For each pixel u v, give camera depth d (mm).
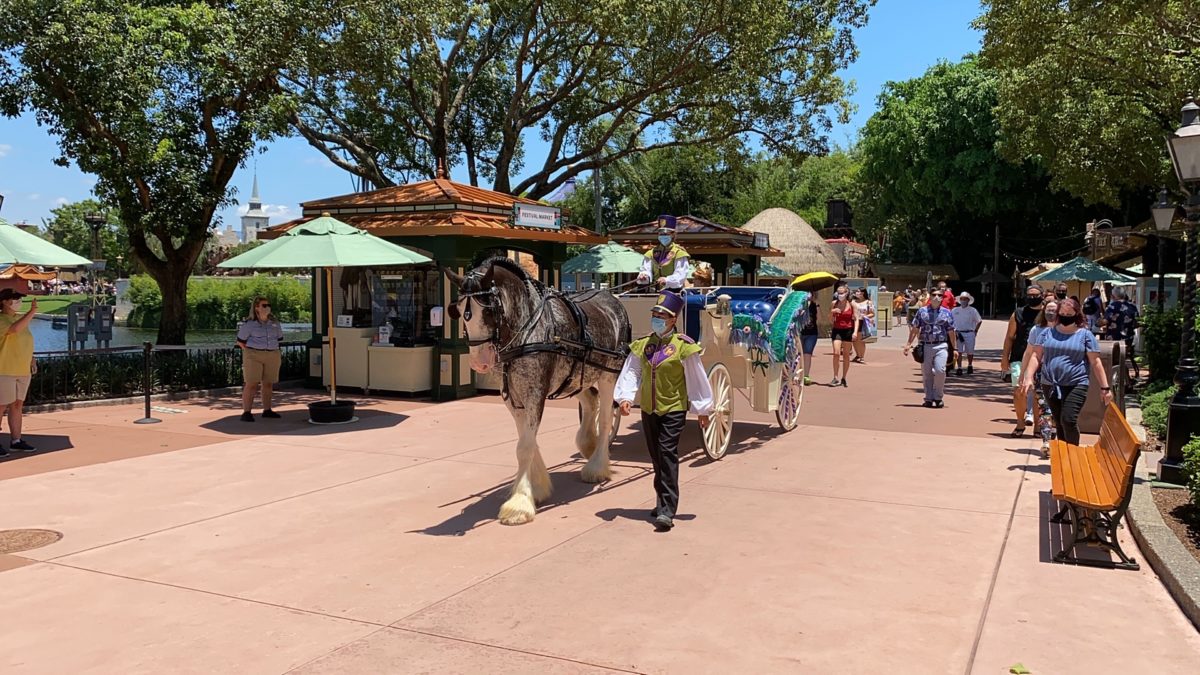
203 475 8586
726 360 9750
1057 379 7895
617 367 8211
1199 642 4527
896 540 6336
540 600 5137
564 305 7586
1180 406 7637
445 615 4910
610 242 19578
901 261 62219
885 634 4613
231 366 15500
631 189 49594
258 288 46469
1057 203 49250
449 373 14141
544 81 25016
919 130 49250
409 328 14805
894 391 15797
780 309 10508
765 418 12469
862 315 21891
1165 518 6594
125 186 14578
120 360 14234
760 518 6957
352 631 4691
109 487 8062
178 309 16844
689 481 8312
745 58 19828
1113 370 10961
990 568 5707
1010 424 11820
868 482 8242
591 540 6371
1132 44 14477
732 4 19203
